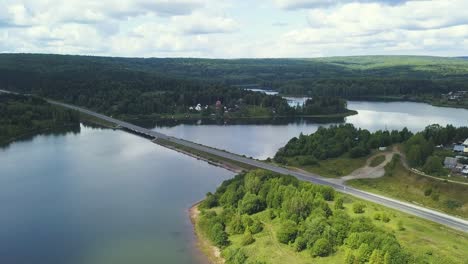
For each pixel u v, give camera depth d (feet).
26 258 367.66
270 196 415.03
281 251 331.57
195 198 522.06
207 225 412.77
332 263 297.94
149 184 579.89
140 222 444.14
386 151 655.35
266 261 320.09
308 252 320.09
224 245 372.38
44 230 424.46
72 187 562.25
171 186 571.69
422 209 440.86
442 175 524.52
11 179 595.47
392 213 390.21
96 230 424.05
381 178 563.07
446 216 419.33
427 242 314.35
